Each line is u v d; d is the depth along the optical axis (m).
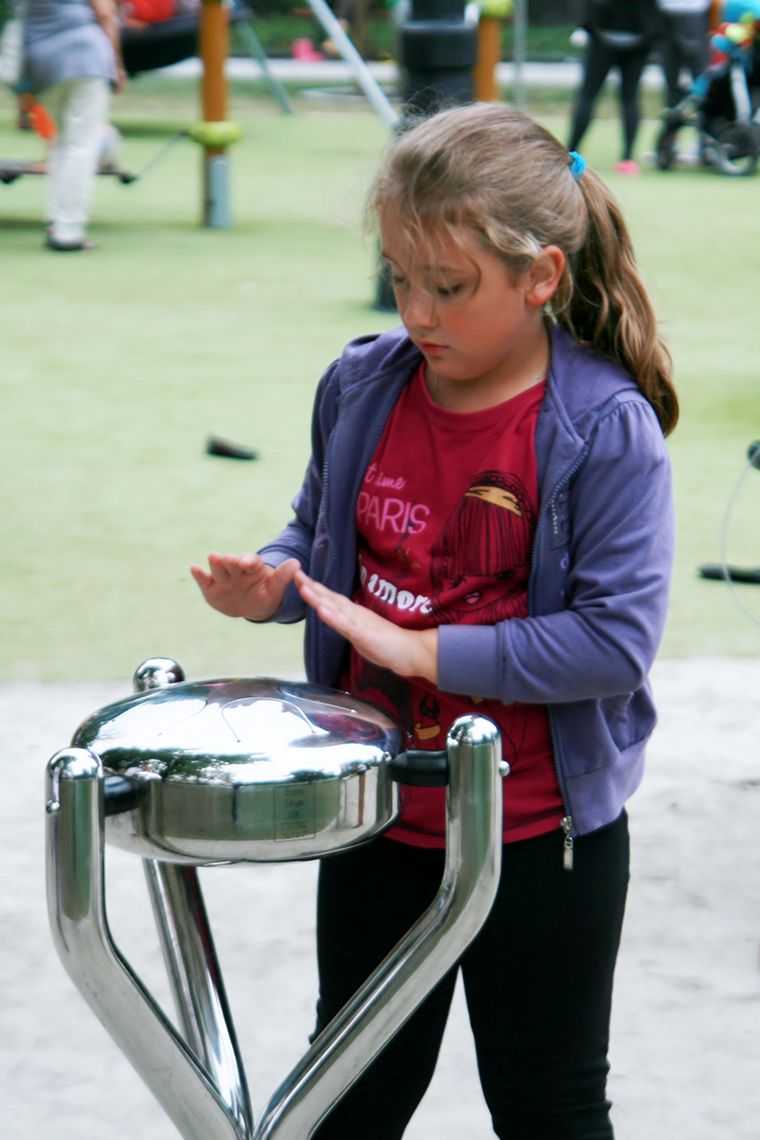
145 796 2.15
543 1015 2.77
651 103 32.59
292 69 37.78
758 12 22.02
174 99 30.78
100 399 10.66
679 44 23.19
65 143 15.54
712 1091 3.94
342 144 24.50
